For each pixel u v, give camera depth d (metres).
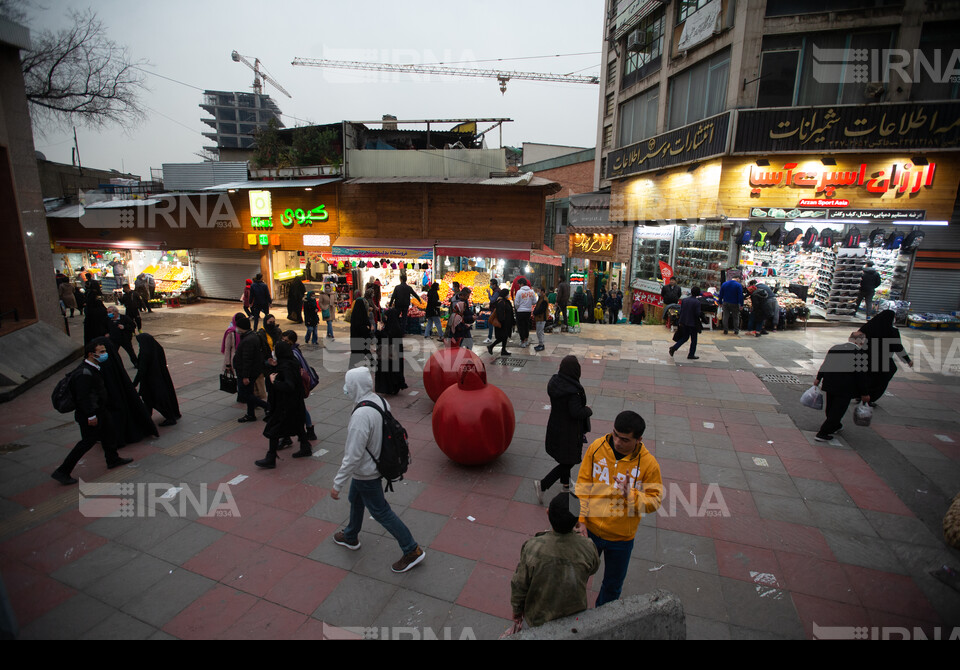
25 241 10.48
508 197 15.88
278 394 5.64
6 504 4.93
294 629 3.42
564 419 4.75
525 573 2.71
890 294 14.63
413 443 6.44
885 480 5.41
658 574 3.96
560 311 13.87
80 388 5.24
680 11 15.94
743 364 10.10
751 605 3.63
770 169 13.42
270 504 4.98
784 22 12.78
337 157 17.09
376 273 17.42
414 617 3.53
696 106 15.22
